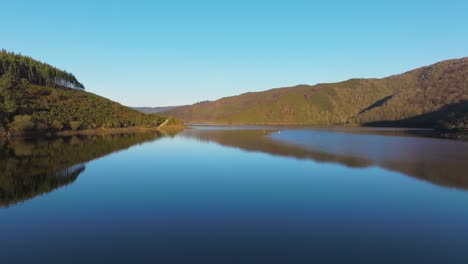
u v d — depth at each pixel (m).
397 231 19.09
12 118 87.44
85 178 34.25
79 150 60.19
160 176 35.41
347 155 52.16
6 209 23.22
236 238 17.88
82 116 120.94
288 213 22.34
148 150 61.56
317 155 52.47
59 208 23.41
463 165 41.81
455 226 19.92
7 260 15.27
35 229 19.22
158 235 18.30
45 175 35.66
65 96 137.75
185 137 99.62
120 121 136.62
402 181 32.50
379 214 22.19
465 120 109.25
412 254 16.09
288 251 16.30
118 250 16.33
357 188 29.56
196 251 16.23
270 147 66.38
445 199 25.94
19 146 64.75
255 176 35.28
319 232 18.84
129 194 27.44
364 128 181.50
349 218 21.31
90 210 22.97
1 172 37.09
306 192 28.23
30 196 26.75
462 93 199.88
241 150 61.06
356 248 16.72
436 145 69.50
